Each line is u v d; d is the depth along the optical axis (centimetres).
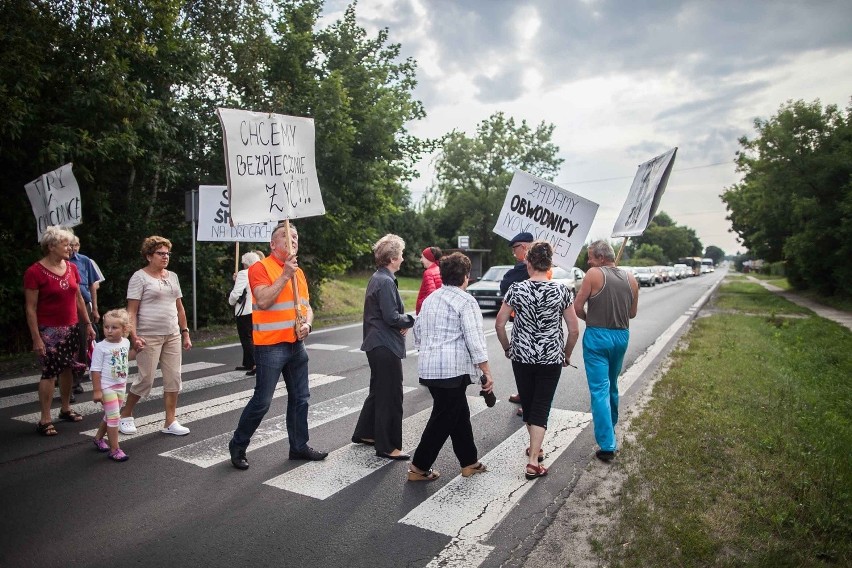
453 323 431
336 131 1438
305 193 512
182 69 1234
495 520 377
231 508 390
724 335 1255
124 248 1209
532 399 463
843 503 394
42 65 1006
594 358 487
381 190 1602
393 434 486
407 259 4797
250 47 1434
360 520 376
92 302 700
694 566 316
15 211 1020
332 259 1609
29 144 1012
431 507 396
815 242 2720
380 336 483
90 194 1100
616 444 512
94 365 468
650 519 366
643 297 2803
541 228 632
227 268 1487
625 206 582
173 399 539
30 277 521
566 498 409
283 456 490
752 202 3481
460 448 446
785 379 788
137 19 1090
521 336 452
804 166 2805
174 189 1412
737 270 15888
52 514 376
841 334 1355
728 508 383
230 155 463
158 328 522
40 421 540
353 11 1661
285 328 457
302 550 337
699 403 639
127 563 319
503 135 4772
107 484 425
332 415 618
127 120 1050
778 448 496
